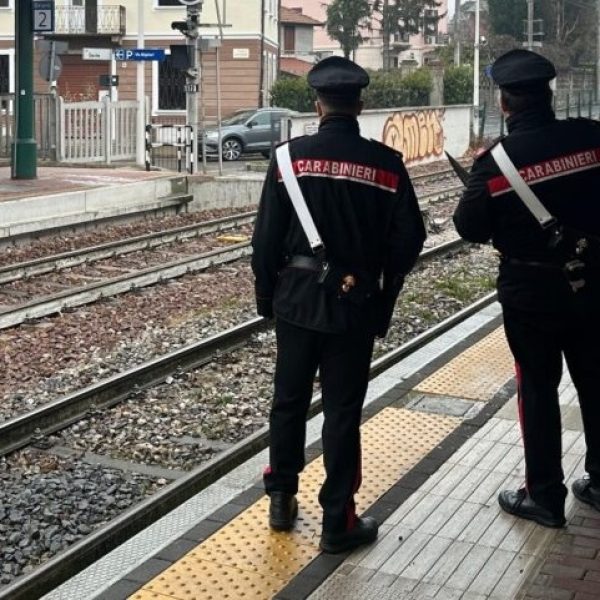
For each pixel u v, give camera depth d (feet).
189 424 24.57
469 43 254.06
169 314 36.50
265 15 146.92
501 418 21.57
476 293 40.37
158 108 142.20
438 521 16.44
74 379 28.09
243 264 47.19
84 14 142.82
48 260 44.96
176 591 14.34
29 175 67.97
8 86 146.72
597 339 15.52
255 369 29.35
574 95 191.72
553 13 248.73
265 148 112.78
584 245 14.83
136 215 64.69
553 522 16.12
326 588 14.32
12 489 20.49
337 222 14.65
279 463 15.97
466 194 15.29
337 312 14.73
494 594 14.08
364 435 20.52
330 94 14.87
